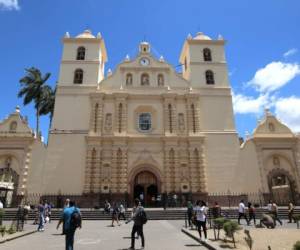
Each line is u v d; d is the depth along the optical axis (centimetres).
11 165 3675
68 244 1121
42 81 4919
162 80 4275
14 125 3841
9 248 1434
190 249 1369
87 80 4188
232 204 3638
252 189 3731
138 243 1545
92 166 3703
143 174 3831
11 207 3409
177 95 4119
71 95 4069
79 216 1169
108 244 1534
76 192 3581
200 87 4256
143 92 4147
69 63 4291
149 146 3862
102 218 2953
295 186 3753
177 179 3688
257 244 1500
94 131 3853
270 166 3859
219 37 4669
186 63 4825
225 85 4312
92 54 4384
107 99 4066
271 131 4000
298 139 3928
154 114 4066
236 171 3803
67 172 3662
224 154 3878
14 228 2122
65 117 3938
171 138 3841
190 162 3778
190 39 4581
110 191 3578
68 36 4488
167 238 1720
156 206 3681
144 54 4394
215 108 4138
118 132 3866
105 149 3788
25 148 3716
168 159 3769
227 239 1636
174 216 2961
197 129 3950
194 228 2094
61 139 3816
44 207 2503
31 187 3581
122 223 2617
